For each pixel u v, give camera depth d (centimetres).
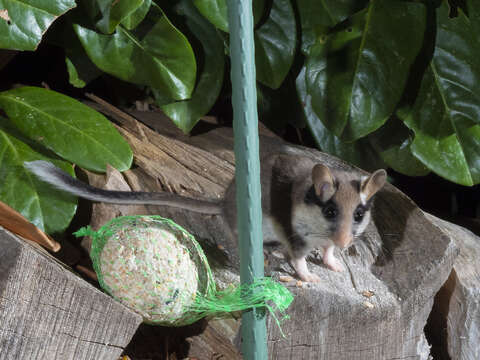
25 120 74
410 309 68
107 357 61
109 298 60
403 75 81
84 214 75
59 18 85
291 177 71
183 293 61
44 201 71
